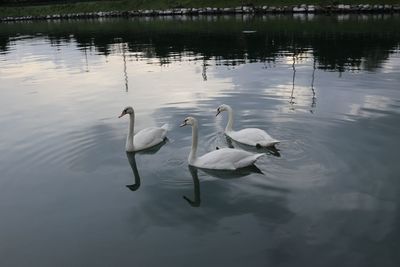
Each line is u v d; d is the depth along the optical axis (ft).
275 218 30.35
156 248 27.81
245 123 50.03
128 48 119.85
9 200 34.99
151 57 102.32
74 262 26.99
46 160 42.39
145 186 36.58
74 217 32.12
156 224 30.58
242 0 237.45
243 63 88.48
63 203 34.24
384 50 96.89
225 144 44.78
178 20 205.77
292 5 220.64
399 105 54.13
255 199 33.14
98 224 31.01
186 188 35.88
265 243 27.66
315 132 45.96
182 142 46.06
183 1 257.14
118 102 62.08
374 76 71.31
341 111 52.70
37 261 27.27
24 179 38.52
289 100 58.39
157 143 45.75
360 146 41.75
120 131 50.03
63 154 43.68
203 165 39.24
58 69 91.50
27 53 118.52
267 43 117.08
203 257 26.68
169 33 152.35
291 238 27.99
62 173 39.52
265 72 77.92
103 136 48.57
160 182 37.22
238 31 146.82
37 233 30.30
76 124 52.85
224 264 25.94
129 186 36.73
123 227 30.45
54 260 27.30
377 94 59.72
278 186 34.86
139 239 28.89
